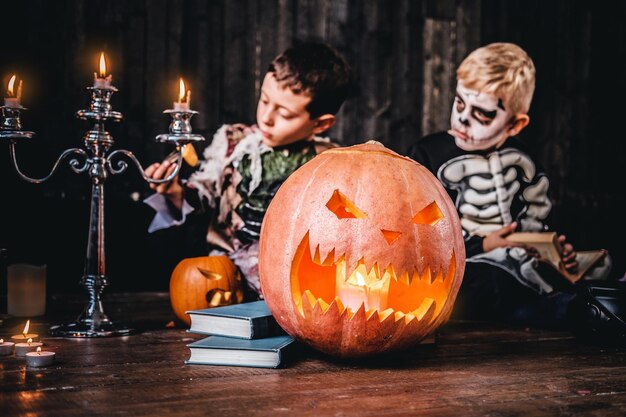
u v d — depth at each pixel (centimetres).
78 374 135
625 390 135
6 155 256
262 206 212
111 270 278
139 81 275
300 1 299
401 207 141
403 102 318
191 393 125
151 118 278
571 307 184
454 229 149
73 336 168
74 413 112
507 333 192
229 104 290
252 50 293
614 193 351
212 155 212
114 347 159
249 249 207
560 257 209
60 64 264
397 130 318
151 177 184
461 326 202
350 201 141
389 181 143
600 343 177
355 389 130
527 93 225
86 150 268
